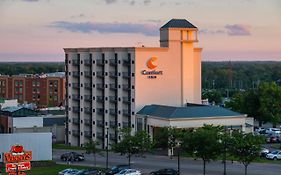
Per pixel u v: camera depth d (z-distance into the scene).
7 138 145.75
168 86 186.12
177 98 188.00
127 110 183.12
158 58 184.25
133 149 133.88
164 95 185.38
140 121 176.00
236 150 113.06
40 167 142.12
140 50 181.00
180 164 139.88
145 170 131.50
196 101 195.12
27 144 148.38
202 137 116.44
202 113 163.50
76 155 152.75
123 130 140.50
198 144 116.75
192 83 190.38
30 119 187.38
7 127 188.75
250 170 128.50
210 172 126.56
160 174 122.06
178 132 133.88
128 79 183.25
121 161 149.75
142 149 134.75
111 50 187.00
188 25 189.25
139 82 181.25
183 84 188.50
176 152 155.38
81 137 196.50
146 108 178.62
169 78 186.25
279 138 181.38
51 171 134.25
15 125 184.62
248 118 182.62
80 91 197.25
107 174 124.38
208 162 132.62
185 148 120.12
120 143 135.38
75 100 199.25
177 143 133.75
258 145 112.56
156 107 175.00
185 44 188.75
